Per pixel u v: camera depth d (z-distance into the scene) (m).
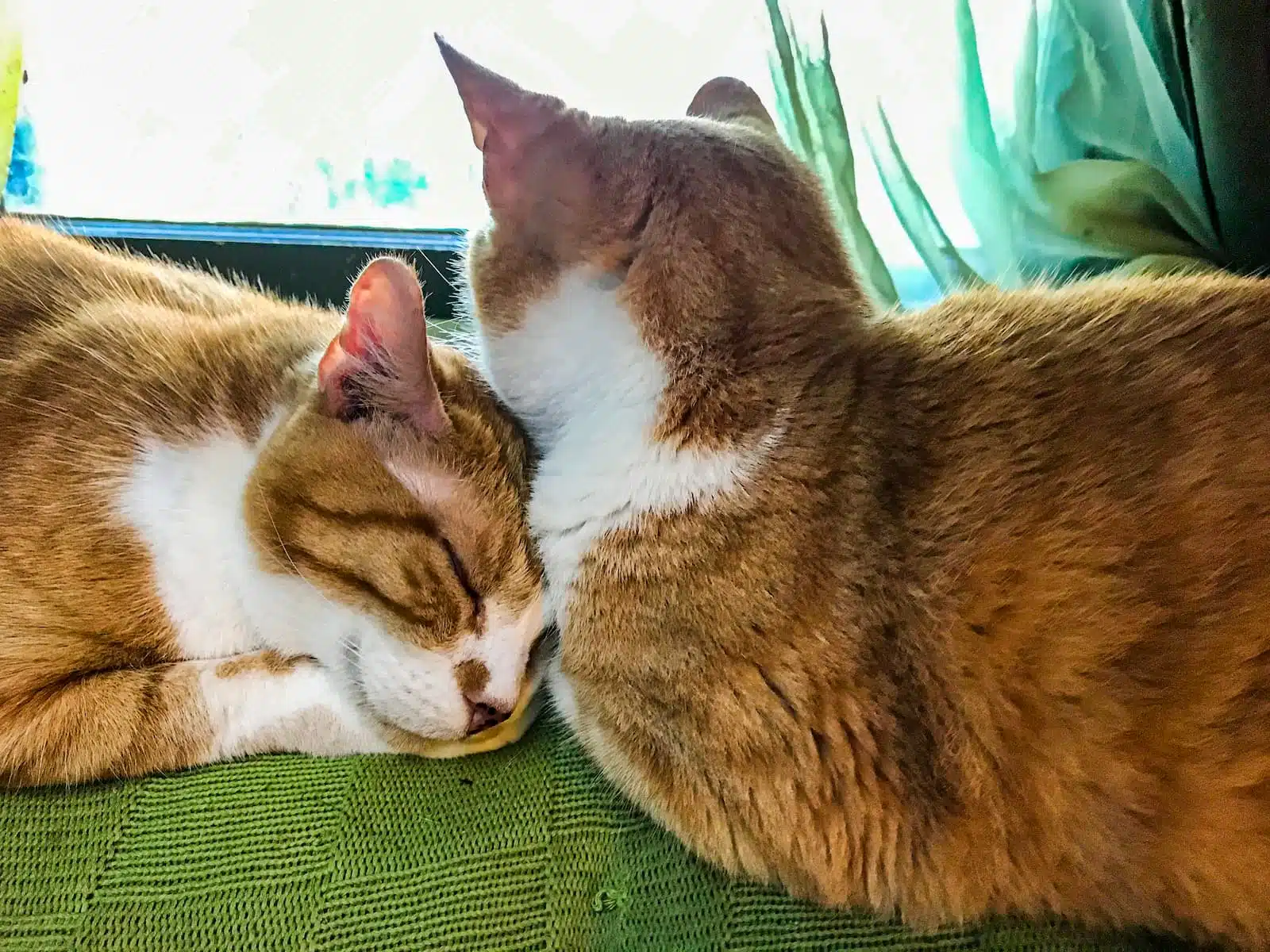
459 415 0.95
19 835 0.79
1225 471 0.77
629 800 0.84
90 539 0.87
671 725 0.82
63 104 1.38
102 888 0.75
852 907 0.82
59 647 0.86
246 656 0.94
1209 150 1.23
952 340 0.90
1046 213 1.39
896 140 1.41
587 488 0.89
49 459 0.88
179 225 1.45
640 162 0.89
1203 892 0.78
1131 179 1.33
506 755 0.89
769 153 0.98
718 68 1.45
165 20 1.37
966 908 0.81
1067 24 1.36
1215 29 1.15
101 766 0.84
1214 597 0.75
